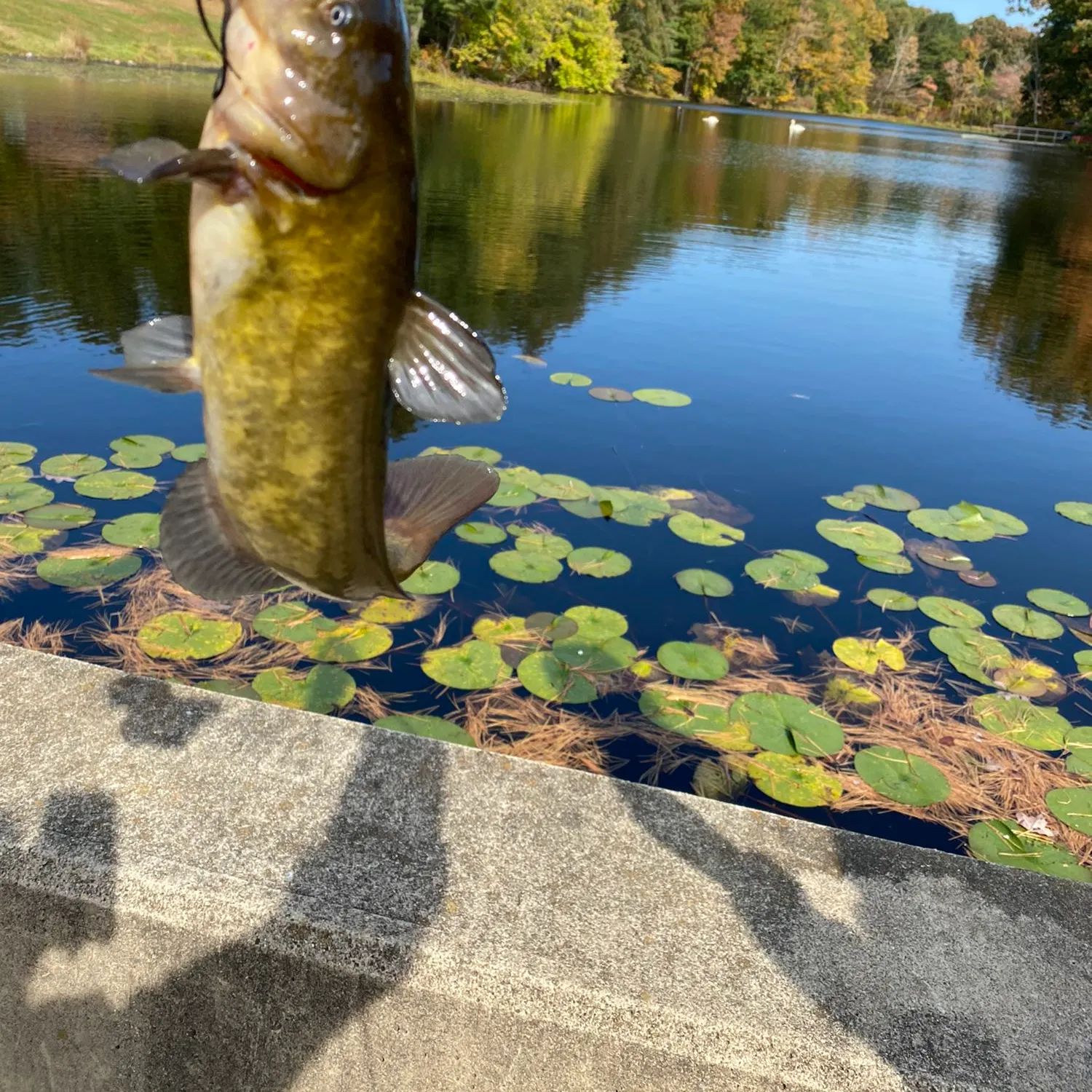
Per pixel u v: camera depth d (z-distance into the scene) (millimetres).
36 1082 2111
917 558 5531
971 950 2035
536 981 1820
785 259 14555
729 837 2252
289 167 1154
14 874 1950
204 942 1910
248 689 3914
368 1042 1912
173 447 5848
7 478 5352
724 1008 1822
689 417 7586
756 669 4383
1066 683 4469
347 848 2070
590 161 24281
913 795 3682
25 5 33625
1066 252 17578
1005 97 96562
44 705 2396
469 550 5082
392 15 1191
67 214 11789
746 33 81375
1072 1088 1769
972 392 9039
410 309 1293
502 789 2299
